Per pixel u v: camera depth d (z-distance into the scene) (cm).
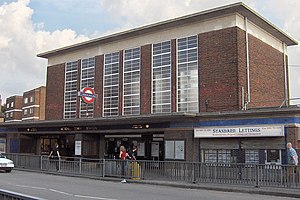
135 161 1952
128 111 2911
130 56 2966
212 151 2162
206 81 2508
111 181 1966
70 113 3331
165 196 1358
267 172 1533
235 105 2355
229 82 2402
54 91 3500
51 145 3381
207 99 2484
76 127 2872
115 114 2992
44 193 1402
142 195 1379
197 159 2208
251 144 2020
